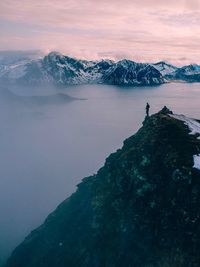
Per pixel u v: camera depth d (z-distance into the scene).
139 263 88.12
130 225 95.62
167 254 85.25
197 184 91.44
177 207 90.94
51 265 107.94
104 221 103.50
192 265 80.75
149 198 96.75
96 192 116.19
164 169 99.00
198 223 86.12
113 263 92.50
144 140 111.19
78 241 107.19
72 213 121.31
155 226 91.44
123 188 105.19
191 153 100.00
